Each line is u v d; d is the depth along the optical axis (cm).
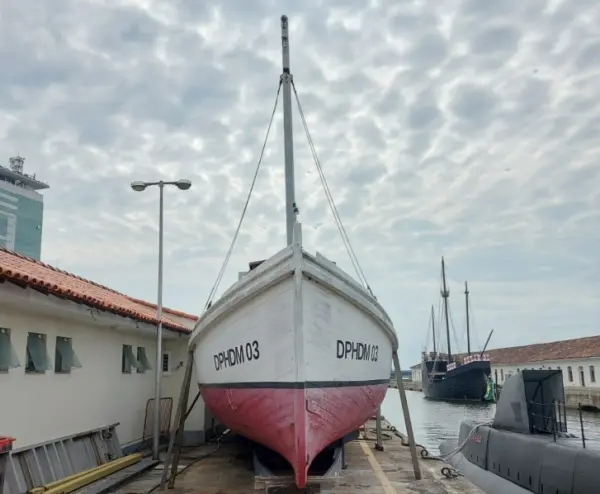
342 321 810
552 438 1034
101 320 1026
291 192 1005
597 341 4628
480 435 1296
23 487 794
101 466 1001
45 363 918
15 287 750
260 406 795
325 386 775
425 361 6525
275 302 762
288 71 1066
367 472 1110
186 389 1017
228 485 955
